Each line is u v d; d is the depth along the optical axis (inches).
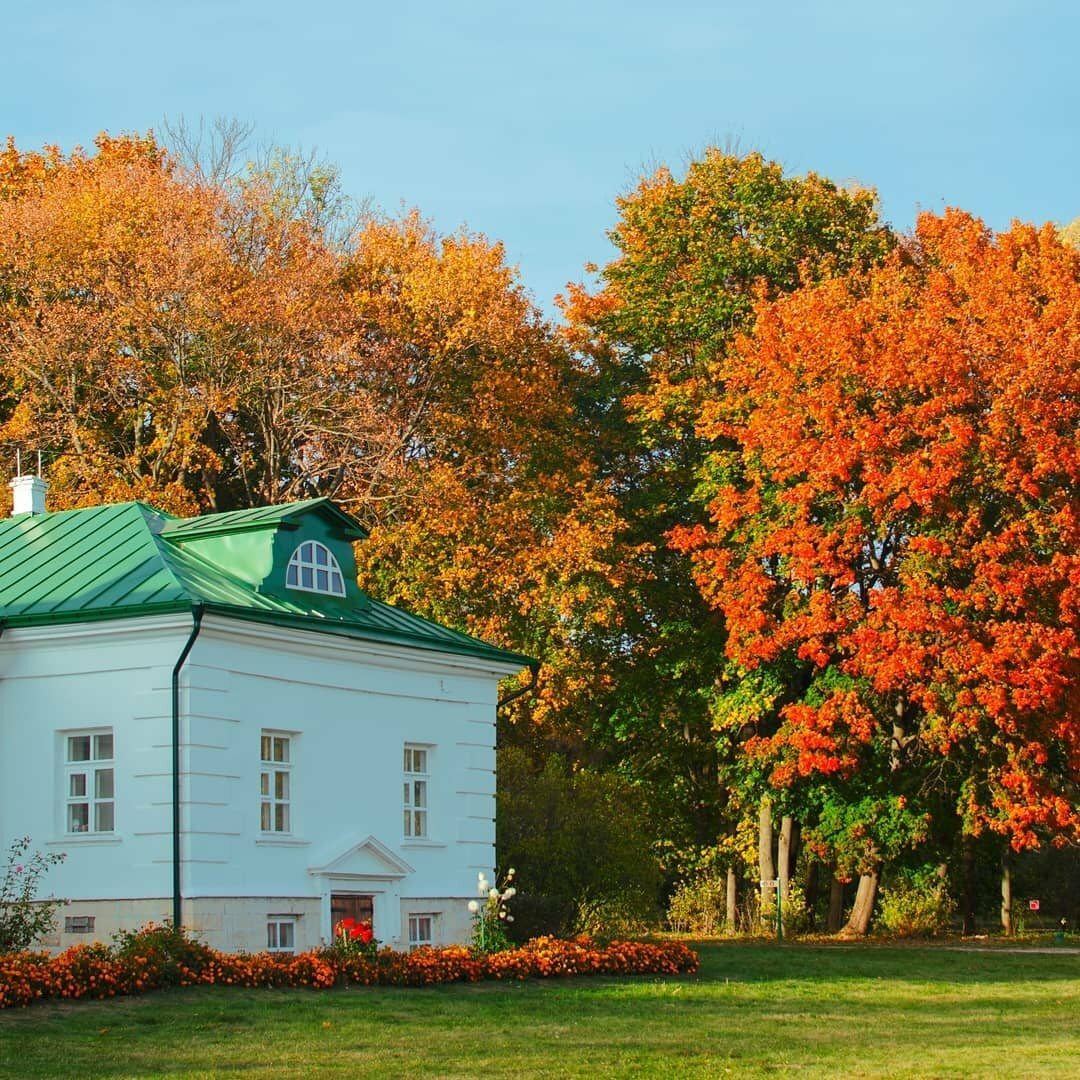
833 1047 726.5
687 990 966.4
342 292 1800.0
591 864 1460.4
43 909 972.6
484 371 1786.4
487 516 1721.2
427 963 936.3
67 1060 633.0
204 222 1737.2
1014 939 1814.7
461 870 1196.5
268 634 1042.1
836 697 1624.0
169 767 985.5
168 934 874.8
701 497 1830.7
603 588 1734.7
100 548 1116.5
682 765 2052.2
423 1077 615.2
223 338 1686.8
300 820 1063.6
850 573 1630.2
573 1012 834.2
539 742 2014.0
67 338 1670.8
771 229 1895.9
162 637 1000.2
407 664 1163.3
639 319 1939.0
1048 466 1523.1
